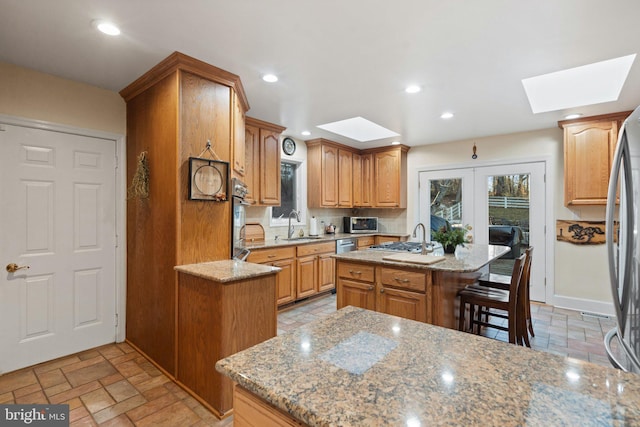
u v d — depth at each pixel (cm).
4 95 245
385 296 257
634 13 182
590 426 60
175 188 235
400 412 64
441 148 516
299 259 429
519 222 450
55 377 242
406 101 326
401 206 545
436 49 224
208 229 250
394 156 534
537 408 65
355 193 560
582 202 378
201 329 213
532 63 244
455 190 504
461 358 88
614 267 142
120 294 304
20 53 229
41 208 265
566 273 419
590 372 80
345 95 310
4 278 248
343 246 502
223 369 84
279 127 425
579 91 311
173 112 237
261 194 410
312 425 64
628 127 136
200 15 185
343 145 535
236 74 264
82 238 286
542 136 432
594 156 371
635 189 129
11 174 251
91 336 291
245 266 234
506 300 257
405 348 94
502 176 463
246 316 213
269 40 213
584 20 189
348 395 70
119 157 303
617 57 232
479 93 303
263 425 77
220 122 259
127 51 226
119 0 171
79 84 280
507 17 187
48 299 268
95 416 198
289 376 79
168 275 242
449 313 246
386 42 215
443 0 173
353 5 177
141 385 231
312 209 532
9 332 250
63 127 272
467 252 312
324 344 97
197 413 202
